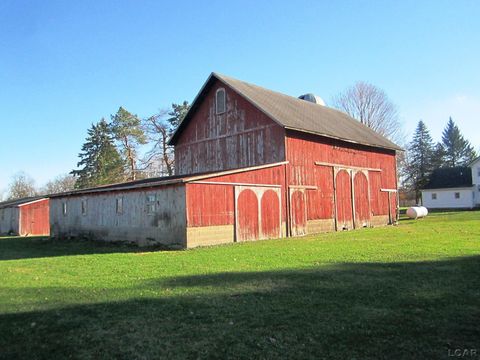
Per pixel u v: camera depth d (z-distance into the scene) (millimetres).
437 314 6348
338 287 8211
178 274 10289
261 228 21000
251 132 24672
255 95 25891
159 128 49844
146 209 19828
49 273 11227
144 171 51281
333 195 26375
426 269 9891
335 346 5188
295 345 5246
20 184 86625
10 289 9039
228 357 4949
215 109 26812
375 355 4902
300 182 23812
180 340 5527
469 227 23453
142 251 17062
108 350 5281
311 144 25000
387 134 54531
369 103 54531
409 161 77312
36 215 36781
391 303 6984
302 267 10734
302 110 28547
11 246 22250
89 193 24266
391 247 14609
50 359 5070
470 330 5656
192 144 28094
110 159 55344
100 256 15203
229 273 10141
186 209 17656
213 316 6492
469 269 9773
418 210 37125
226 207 19359
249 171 20719
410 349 5055
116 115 51719
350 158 28328
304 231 23719
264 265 11305
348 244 16375
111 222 22281
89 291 8555
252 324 6062
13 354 5250
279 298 7469
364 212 29109
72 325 6270
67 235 26422
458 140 91750
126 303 7410
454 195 58500
